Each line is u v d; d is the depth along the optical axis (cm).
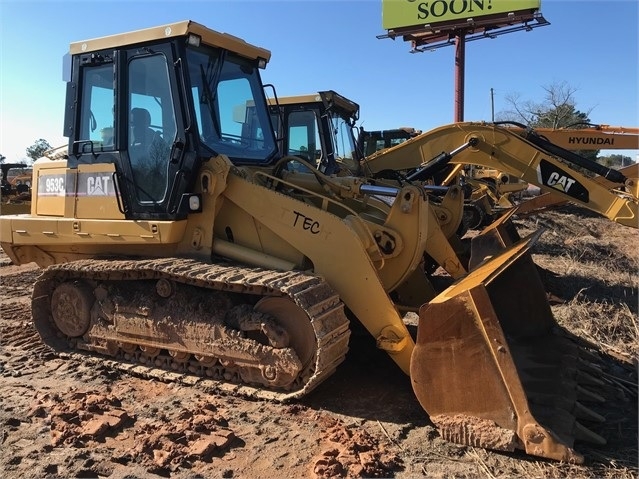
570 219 1784
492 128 699
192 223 455
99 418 368
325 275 413
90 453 331
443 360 344
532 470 310
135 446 334
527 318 467
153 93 462
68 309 499
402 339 392
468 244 778
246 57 524
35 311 513
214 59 486
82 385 436
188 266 420
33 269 978
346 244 407
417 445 340
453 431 340
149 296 451
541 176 674
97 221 482
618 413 383
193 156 439
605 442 336
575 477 302
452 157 698
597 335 560
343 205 451
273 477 305
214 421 366
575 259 1039
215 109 480
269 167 509
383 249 436
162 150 454
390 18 2573
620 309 649
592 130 895
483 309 330
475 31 2502
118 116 473
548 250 1152
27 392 421
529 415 322
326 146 836
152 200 459
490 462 319
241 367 415
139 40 459
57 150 574
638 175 816
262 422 370
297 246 422
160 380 442
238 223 453
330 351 373
